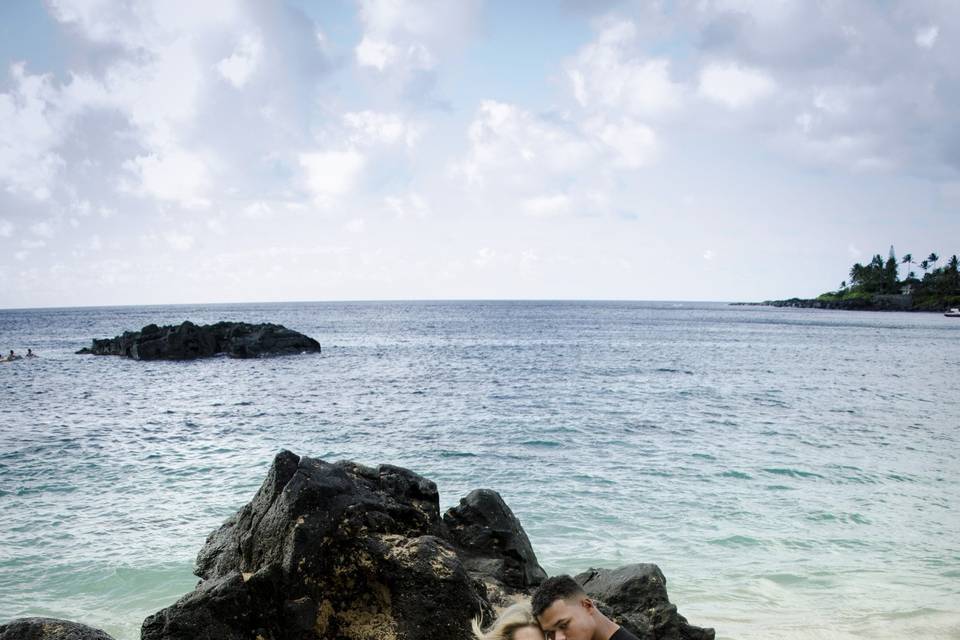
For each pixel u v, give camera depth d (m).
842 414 29.81
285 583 5.55
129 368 53.84
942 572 11.71
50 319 194.62
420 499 7.88
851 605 10.27
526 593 7.62
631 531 13.71
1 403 35.00
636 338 93.81
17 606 10.45
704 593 10.73
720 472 18.75
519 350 71.50
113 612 10.26
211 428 27.20
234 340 63.97
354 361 58.78
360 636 5.48
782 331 115.75
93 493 17.11
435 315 199.12
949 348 76.81
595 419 28.14
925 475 18.62
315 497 5.91
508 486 17.27
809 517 14.71
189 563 12.19
